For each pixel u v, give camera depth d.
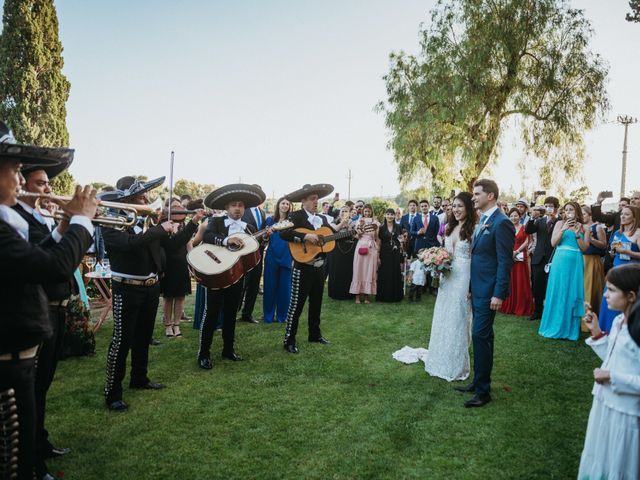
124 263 4.16
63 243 2.30
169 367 5.27
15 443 2.26
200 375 5.03
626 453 2.53
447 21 19.52
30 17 20.66
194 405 4.27
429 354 5.17
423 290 10.60
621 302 2.63
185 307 8.74
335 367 5.33
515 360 5.63
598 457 2.65
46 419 3.96
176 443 3.59
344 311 8.38
